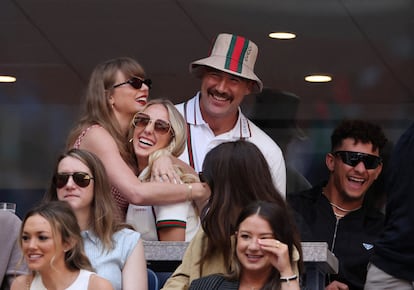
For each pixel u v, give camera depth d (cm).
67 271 1922
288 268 1789
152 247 2083
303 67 3042
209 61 2533
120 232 2042
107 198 2053
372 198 2581
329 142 2972
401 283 2244
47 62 3088
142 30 3067
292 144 2975
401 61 3028
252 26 3058
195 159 2527
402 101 3034
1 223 2164
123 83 2341
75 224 1928
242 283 1827
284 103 3008
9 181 2978
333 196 2577
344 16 3039
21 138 3027
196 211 2170
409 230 2223
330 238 2528
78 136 2303
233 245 1858
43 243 1900
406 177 2238
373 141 2564
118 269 2012
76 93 3077
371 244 2514
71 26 3077
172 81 3055
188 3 3055
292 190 2933
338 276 2477
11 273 2152
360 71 3039
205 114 2555
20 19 3086
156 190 2147
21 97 3062
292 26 3042
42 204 1931
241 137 2567
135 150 2284
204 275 1881
